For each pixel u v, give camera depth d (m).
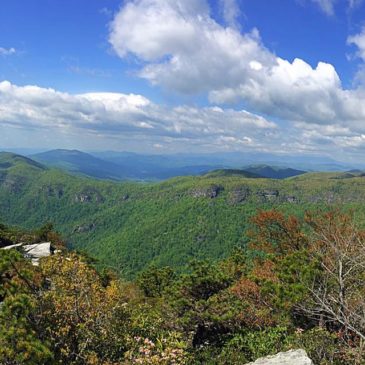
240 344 13.39
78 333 9.29
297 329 12.38
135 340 10.29
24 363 7.32
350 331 11.66
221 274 18.34
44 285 10.45
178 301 15.66
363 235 18.27
